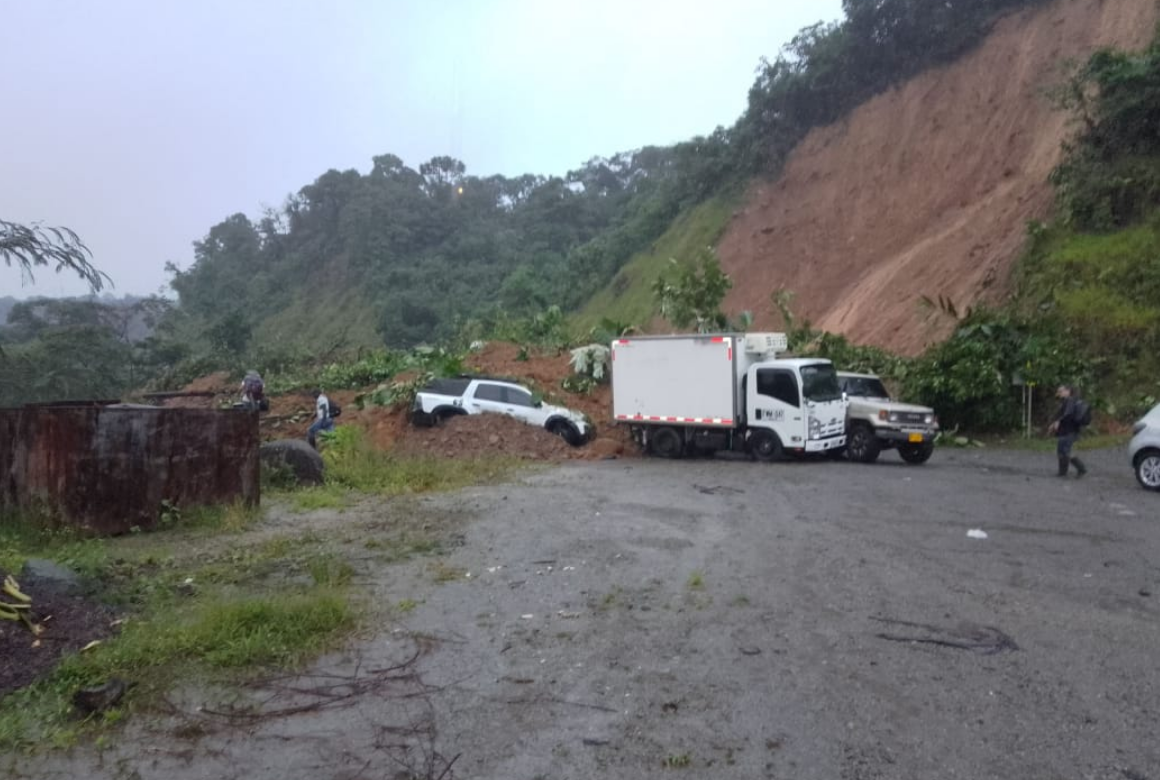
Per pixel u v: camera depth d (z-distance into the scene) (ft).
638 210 240.53
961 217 118.01
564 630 23.81
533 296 230.68
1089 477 51.70
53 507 36.37
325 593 26.18
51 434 36.58
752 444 61.87
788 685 19.75
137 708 18.85
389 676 20.61
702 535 36.01
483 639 23.16
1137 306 76.95
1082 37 122.01
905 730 17.42
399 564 31.48
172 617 24.34
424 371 85.40
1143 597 26.35
